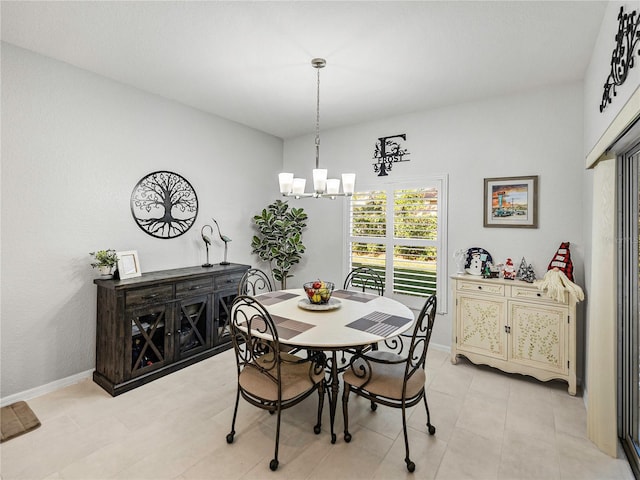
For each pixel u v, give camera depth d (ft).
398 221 12.59
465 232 11.15
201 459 6.19
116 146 9.79
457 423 7.38
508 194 10.34
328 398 8.25
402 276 12.53
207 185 12.50
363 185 13.48
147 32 7.28
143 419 7.44
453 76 9.23
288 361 6.75
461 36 7.28
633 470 5.84
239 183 13.80
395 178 12.60
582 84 9.29
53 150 8.55
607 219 6.42
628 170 6.20
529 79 9.35
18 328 8.13
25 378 8.26
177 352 9.98
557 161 9.64
